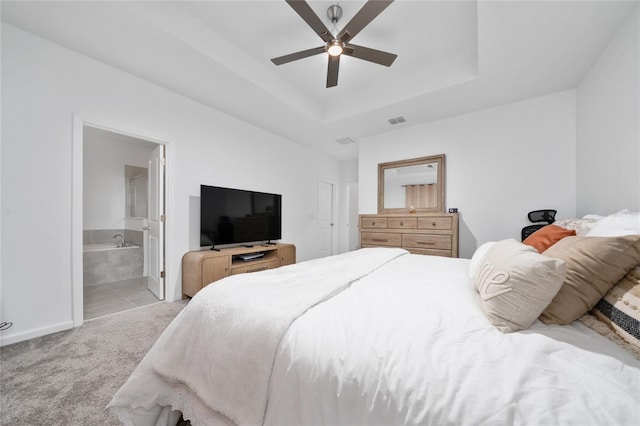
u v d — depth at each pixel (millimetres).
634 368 583
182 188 3027
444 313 896
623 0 1619
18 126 1960
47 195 2086
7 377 1490
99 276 3734
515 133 3051
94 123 2334
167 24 1986
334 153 5594
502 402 515
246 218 3689
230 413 814
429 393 566
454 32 2299
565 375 560
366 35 2344
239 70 2551
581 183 2551
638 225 1048
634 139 1682
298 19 2182
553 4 1674
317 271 1465
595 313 817
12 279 1930
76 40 2084
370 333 752
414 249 3289
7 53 1912
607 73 2033
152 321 2314
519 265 822
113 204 4473
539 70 2398
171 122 2906
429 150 3666
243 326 883
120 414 1053
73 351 1788
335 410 639
